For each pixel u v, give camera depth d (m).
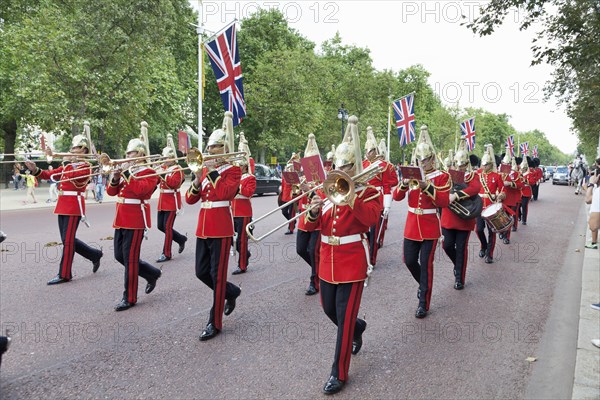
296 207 10.86
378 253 8.66
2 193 21.30
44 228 11.34
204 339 4.48
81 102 19.19
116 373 3.81
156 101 24.61
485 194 8.91
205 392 3.53
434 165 5.66
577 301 5.83
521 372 3.89
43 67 17.78
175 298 5.81
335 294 3.74
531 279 6.91
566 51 7.02
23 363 3.98
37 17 19.09
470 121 20.59
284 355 4.18
